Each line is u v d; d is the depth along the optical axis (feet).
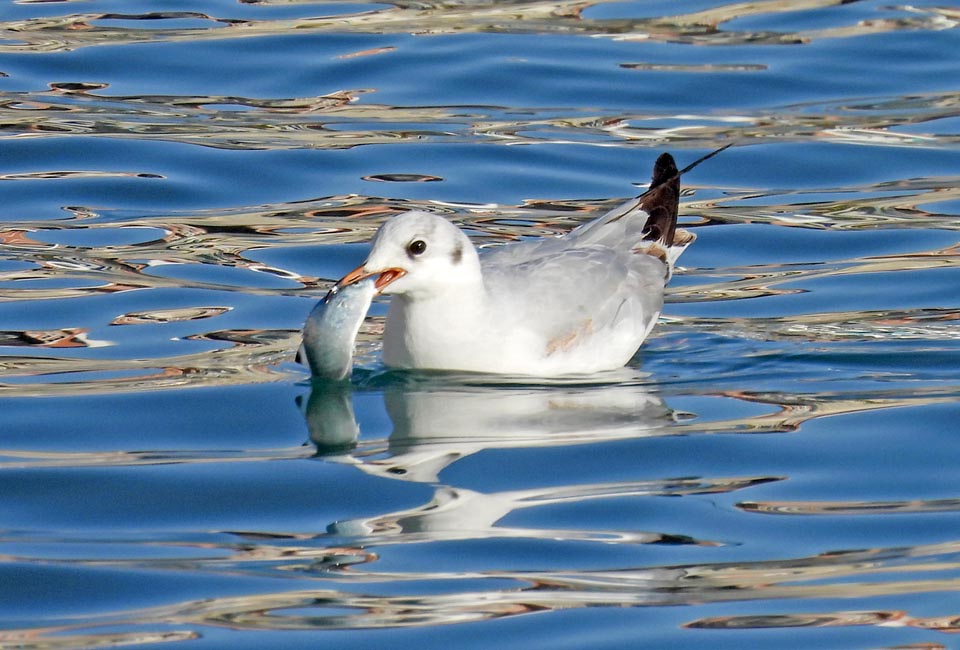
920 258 56.24
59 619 31.24
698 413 42.70
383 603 31.76
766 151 67.00
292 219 59.88
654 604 31.65
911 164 65.72
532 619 31.07
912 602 31.60
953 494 37.29
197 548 34.50
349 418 42.42
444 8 85.20
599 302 46.39
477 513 36.22
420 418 42.34
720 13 84.17
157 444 40.63
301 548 34.40
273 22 82.89
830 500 36.99
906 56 77.51
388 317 46.44
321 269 55.16
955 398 43.34
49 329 49.29
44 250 56.49
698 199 62.80
